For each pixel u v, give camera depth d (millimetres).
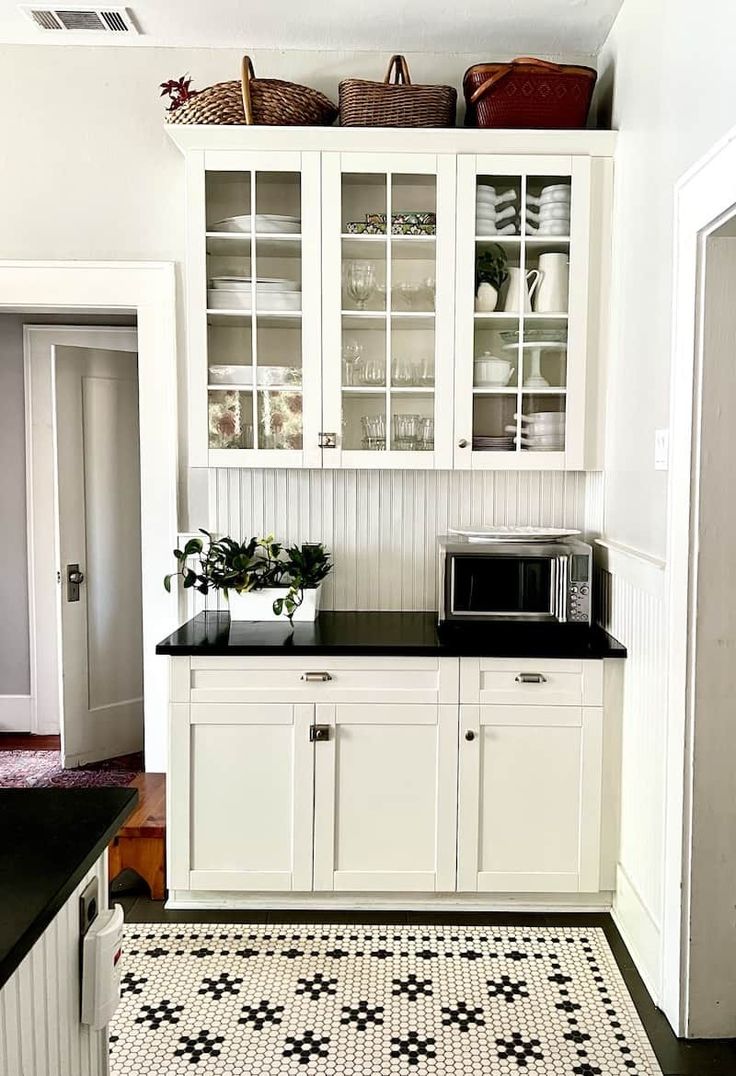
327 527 3326
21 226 3238
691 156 2191
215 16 2957
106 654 4234
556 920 2795
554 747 2758
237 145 2922
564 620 2902
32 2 2857
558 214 2965
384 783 2760
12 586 4547
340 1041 2172
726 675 2172
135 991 2371
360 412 3025
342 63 3217
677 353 2223
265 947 2605
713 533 2148
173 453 3297
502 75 2898
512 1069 2084
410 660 2719
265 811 2764
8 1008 1036
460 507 3326
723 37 1969
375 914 2814
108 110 3211
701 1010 2207
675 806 2240
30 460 4512
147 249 3246
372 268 2988
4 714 4586
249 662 2721
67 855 1227
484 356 3020
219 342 3012
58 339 4488
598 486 3137
